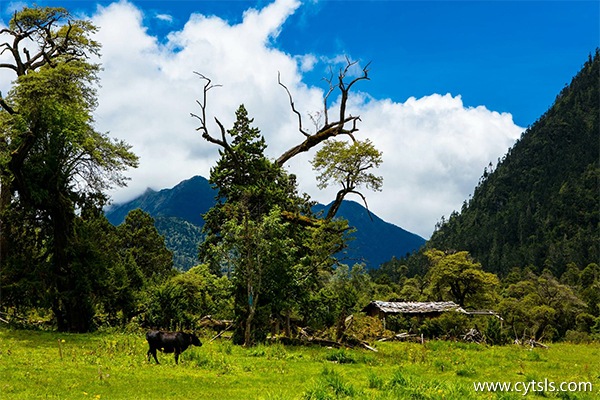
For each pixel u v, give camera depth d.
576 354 35.00
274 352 26.11
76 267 37.28
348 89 43.03
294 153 43.62
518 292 90.12
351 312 38.00
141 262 70.25
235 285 32.56
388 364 24.03
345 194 46.12
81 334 33.91
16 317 39.28
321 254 35.69
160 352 23.67
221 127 39.75
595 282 122.31
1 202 39.81
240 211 34.81
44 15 44.28
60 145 37.75
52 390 14.97
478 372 22.62
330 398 14.12
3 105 37.47
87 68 38.16
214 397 15.25
